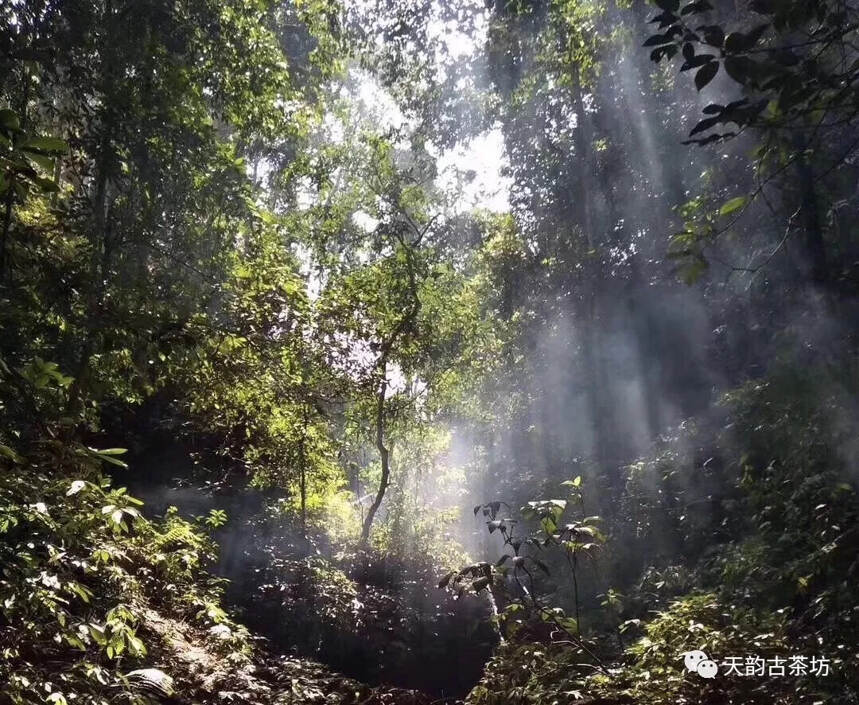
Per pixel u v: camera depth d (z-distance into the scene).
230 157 8.48
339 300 11.21
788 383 8.50
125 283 7.46
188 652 5.79
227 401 10.42
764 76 3.28
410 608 9.94
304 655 8.34
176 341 5.79
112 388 7.95
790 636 5.31
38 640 4.55
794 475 7.68
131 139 7.68
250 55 8.65
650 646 5.16
